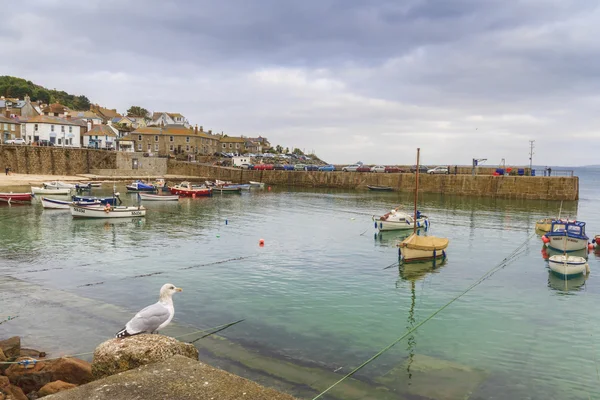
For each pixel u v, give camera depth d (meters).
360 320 17.03
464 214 50.47
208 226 39.84
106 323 15.58
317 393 11.29
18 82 154.62
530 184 67.62
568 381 12.46
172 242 32.09
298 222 43.22
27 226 37.84
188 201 61.59
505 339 15.43
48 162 82.25
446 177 75.25
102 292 19.69
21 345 13.52
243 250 29.70
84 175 84.56
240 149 141.75
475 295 20.58
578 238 30.36
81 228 37.50
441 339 15.32
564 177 65.50
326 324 16.50
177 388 4.41
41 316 16.12
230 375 4.72
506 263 27.14
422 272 24.69
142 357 5.71
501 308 18.78
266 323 16.44
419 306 18.91
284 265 25.75
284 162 128.62
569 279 23.56
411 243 26.70
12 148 78.81
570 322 17.19
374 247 31.55
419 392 11.56
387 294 20.53
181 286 21.05
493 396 11.49
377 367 13.01
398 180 80.75
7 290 19.39
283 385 11.65
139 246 30.47
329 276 23.50
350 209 54.28
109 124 121.19
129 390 4.36
